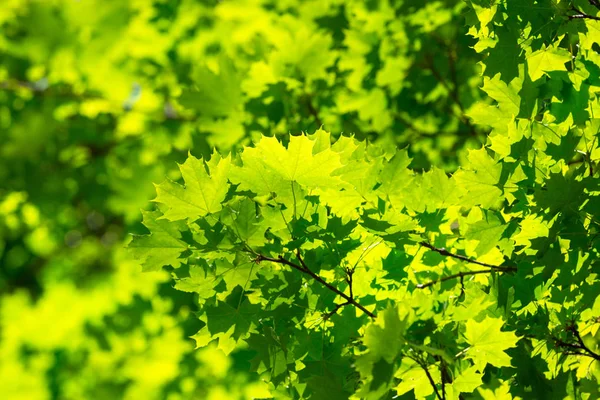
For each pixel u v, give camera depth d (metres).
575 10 3.48
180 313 4.64
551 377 3.46
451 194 3.44
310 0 4.96
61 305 8.66
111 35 6.11
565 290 3.41
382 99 4.70
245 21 5.77
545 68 3.51
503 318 3.41
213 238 3.33
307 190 3.38
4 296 9.91
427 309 3.33
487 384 3.29
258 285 3.40
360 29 4.69
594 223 3.41
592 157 3.48
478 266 3.54
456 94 4.77
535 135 3.51
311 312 3.42
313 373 3.41
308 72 4.30
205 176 3.31
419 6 4.59
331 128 4.50
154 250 3.36
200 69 4.26
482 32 3.55
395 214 3.41
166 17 5.71
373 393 3.17
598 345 3.58
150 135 5.82
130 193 6.05
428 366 3.29
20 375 8.80
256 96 4.28
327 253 3.42
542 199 3.36
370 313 3.36
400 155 3.41
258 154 3.30
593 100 3.56
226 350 3.44
